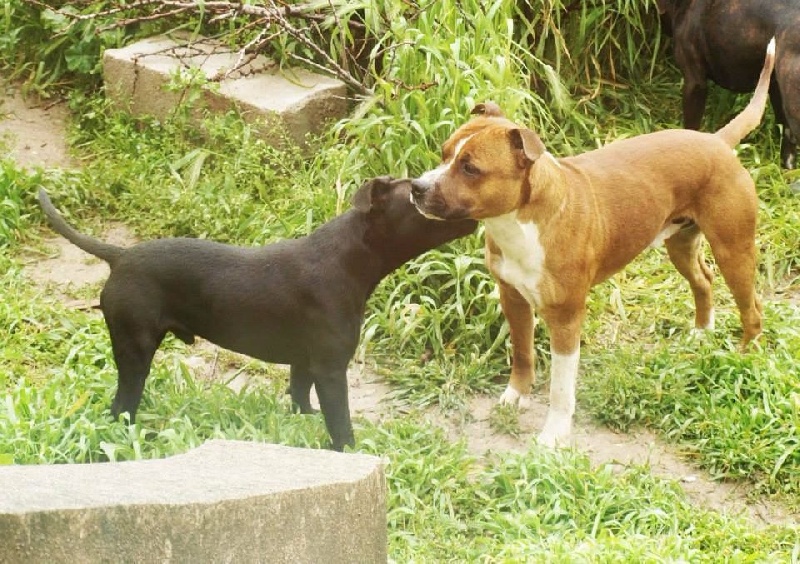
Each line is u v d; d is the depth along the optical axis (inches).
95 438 236.2
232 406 255.8
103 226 334.3
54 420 239.1
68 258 323.6
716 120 378.3
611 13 376.2
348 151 320.8
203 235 323.9
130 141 355.6
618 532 229.8
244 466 183.2
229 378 284.0
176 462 183.9
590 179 253.8
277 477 177.9
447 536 228.7
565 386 255.4
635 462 256.8
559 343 253.3
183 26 369.4
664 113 380.8
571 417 259.6
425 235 238.5
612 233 255.3
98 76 379.9
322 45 360.8
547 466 239.8
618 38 381.4
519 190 234.7
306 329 239.5
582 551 209.6
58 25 375.9
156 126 358.3
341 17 344.8
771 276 320.2
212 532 165.0
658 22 381.4
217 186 337.4
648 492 241.4
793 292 319.6
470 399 279.9
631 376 276.2
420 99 308.0
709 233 271.7
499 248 250.4
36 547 154.3
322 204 314.7
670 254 289.1
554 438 256.4
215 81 347.3
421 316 291.3
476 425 270.8
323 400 242.7
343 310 238.8
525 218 239.6
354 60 350.0
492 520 231.1
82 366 271.0
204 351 293.9
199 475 176.6
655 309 308.5
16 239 326.6
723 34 345.4
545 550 213.9
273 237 314.3
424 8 319.9
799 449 250.7
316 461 187.6
